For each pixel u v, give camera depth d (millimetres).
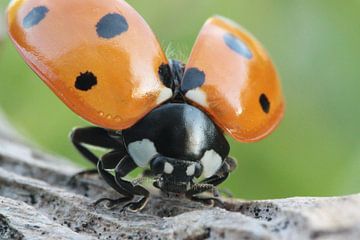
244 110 49
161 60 49
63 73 48
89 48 48
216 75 49
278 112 51
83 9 48
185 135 48
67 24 48
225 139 49
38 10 49
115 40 48
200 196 48
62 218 46
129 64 48
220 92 49
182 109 48
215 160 49
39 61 48
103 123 48
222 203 47
